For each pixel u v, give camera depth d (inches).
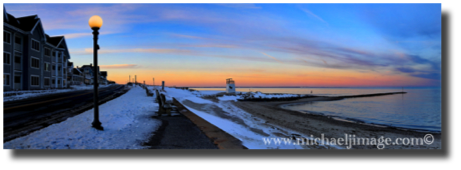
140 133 256.2
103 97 914.7
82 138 223.3
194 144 213.6
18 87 1278.3
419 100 2399.1
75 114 422.6
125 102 655.1
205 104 941.2
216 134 253.9
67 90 1567.4
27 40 1310.3
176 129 281.4
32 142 206.4
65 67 2235.5
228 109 855.7
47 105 582.6
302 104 1608.0
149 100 740.0
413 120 877.8
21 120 351.9
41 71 1470.2
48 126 298.4
